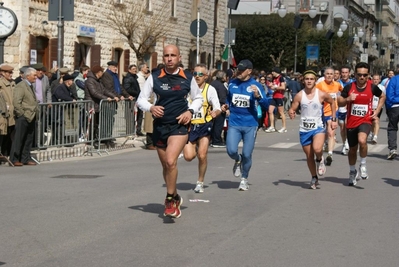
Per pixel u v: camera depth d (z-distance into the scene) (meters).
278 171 14.84
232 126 12.11
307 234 8.79
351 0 86.81
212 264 7.30
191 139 11.69
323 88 16.83
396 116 17.33
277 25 59.72
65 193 11.73
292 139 23.25
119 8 35.81
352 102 12.91
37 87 17.59
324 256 7.71
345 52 61.41
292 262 7.43
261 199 11.32
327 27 72.75
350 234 8.83
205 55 48.25
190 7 45.22
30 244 8.12
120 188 12.32
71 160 16.97
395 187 12.81
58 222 9.37
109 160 17.03
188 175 14.08
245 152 12.05
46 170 14.95
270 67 60.66
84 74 21.02
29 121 15.44
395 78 17.22
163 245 8.11
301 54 59.91
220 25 51.16
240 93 11.95
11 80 15.61
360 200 11.35
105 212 10.07
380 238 8.64
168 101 9.19
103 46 34.69
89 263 7.30
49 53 30.11
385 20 116.19
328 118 16.19
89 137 17.91
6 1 27.66
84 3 32.47
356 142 12.88
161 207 10.50
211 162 16.48
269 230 8.99
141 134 22.30
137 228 9.02
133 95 21.22
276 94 26.52
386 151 19.50
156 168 15.32
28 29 28.44
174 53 9.18
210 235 8.66
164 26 38.66
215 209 10.39
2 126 14.93
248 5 69.62
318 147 12.20
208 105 11.80
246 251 7.88
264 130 27.25
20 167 15.48
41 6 29.34
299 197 11.55
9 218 9.60
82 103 17.42
